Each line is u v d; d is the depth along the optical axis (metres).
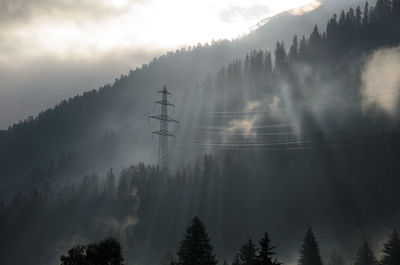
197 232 47.25
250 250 58.66
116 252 25.77
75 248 25.33
